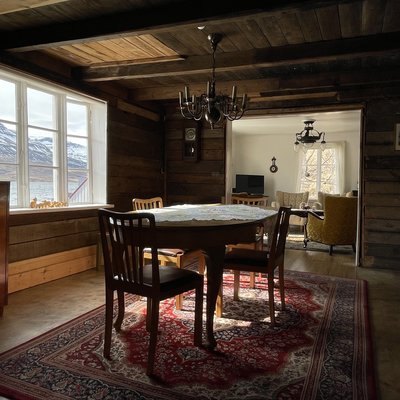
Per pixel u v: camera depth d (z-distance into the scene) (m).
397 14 2.40
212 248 2.17
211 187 5.20
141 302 2.93
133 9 2.38
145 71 3.50
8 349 2.09
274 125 7.85
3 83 3.14
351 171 8.80
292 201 7.84
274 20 2.53
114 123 4.34
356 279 3.74
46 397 1.64
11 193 3.21
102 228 2.02
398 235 4.25
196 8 2.21
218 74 3.94
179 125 5.34
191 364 1.96
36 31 2.71
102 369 1.89
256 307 2.86
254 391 1.71
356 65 3.59
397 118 4.23
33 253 3.30
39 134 3.49
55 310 2.73
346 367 1.93
